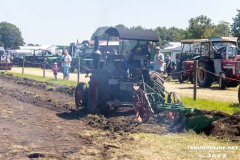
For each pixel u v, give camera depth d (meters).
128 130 8.18
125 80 10.14
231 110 10.17
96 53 10.75
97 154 6.37
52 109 11.11
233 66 17.83
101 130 8.31
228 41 18.66
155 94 9.33
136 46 10.27
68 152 6.49
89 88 10.51
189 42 24.69
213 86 19.69
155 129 8.29
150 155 6.29
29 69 36.09
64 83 18.53
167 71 23.78
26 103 12.12
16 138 7.39
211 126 7.87
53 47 53.00
